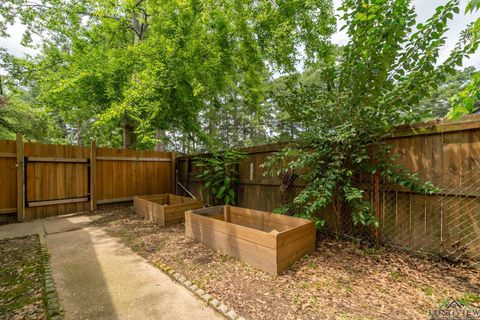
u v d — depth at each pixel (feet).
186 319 5.39
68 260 8.73
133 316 5.50
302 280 6.89
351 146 8.96
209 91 20.71
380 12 7.04
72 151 16.47
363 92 8.13
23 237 11.42
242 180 14.93
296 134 10.97
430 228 7.79
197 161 17.98
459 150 7.16
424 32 6.71
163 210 13.19
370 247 8.92
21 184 14.51
